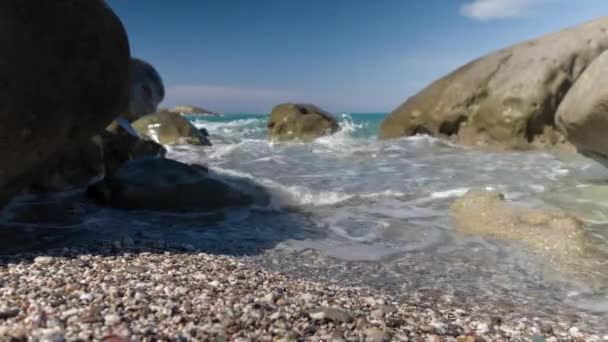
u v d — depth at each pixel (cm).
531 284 152
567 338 111
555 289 148
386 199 262
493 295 143
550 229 196
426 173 338
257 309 108
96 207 231
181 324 96
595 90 266
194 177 249
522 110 496
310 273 157
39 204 222
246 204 248
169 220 219
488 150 481
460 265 168
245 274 144
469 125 543
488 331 112
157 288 118
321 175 329
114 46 189
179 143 501
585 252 177
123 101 200
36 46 160
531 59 522
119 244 172
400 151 465
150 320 96
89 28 178
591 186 285
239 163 382
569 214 217
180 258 158
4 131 150
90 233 188
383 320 111
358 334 100
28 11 160
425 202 255
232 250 179
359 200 261
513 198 256
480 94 539
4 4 155
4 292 109
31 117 156
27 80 154
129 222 211
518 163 384
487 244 190
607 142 275
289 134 655
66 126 172
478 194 243
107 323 92
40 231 187
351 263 170
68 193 247
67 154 254
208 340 90
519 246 186
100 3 188
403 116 601
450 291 145
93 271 133
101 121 190
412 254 180
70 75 169
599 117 264
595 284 152
